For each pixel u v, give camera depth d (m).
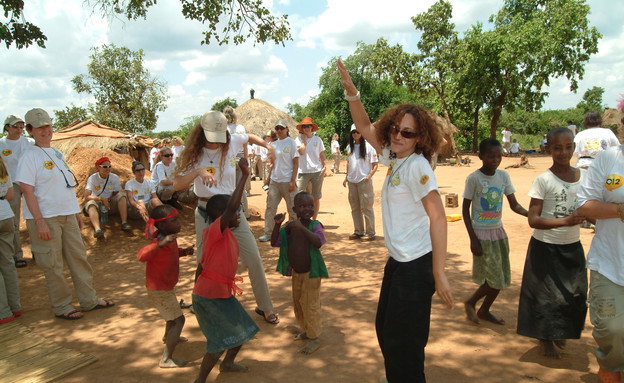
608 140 7.11
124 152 17.14
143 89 27.28
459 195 12.59
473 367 3.55
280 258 4.02
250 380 3.45
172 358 3.77
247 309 4.92
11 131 6.61
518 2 31.73
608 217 2.79
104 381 3.51
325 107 39.84
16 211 6.61
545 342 3.68
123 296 5.42
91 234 7.61
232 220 3.53
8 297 4.87
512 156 30.45
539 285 3.61
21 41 7.43
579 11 28.80
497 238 4.18
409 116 2.66
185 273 6.22
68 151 16.62
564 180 3.56
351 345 3.98
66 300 4.85
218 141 4.10
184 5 8.09
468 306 4.39
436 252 2.46
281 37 8.57
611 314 2.79
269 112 23.67
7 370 3.68
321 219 9.80
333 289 5.42
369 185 7.65
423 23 31.08
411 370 2.62
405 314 2.60
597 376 3.35
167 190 8.55
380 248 7.28
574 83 30.03
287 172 7.52
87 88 26.17
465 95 31.64
